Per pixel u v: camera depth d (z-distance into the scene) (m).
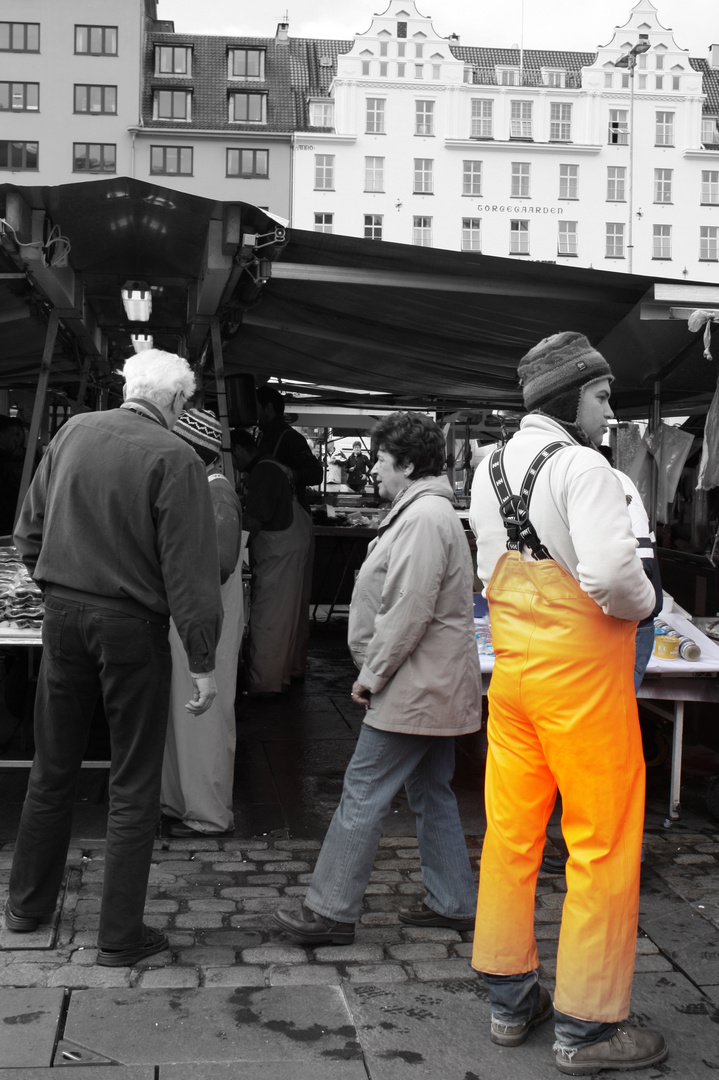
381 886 3.59
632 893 2.42
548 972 2.95
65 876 3.54
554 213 65.19
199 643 2.89
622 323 5.32
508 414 13.36
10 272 4.64
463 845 3.25
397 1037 2.60
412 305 5.31
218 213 4.23
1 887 3.41
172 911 3.31
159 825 4.09
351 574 10.91
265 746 5.48
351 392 10.52
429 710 3.01
